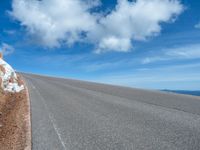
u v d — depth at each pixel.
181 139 7.02
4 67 19.75
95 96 17.45
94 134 7.63
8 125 8.91
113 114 10.75
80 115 10.52
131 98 16.58
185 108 12.35
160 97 17.52
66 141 6.98
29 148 6.45
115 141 6.94
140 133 7.71
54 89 22.08
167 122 9.16
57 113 10.95
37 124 8.91
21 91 18.28
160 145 6.55
